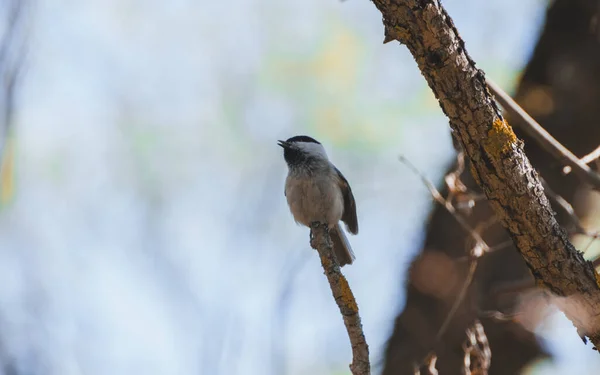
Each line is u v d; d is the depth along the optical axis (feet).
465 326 29.84
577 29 33.81
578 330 21.38
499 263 31.14
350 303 23.68
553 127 32.60
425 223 33.86
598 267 28.17
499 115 19.61
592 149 32.27
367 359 22.95
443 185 33.91
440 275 30.91
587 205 32.27
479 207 31.83
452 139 31.35
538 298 30.14
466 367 28.02
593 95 32.58
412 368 30.53
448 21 18.33
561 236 20.58
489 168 19.84
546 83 33.63
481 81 19.13
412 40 18.63
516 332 30.42
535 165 32.40
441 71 18.81
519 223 20.44
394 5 18.26
